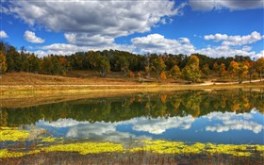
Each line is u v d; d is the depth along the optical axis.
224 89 109.62
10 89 79.69
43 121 39.19
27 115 44.38
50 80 112.94
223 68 162.88
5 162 19.41
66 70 173.62
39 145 24.73
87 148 23.12
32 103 59.59
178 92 94.69
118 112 48.41
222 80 150.75
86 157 20.50
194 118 41.09
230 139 27.25
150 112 48.19
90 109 51.97
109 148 23.03
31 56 151.12
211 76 168.12
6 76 112.75
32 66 144.25
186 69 138.25
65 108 52.88
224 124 35.72
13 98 68.75
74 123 37.56
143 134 29.92
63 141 26.44
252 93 87.50
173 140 26.78
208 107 54.12
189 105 57.53
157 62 155.88
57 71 154.38
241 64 149.38
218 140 26.86
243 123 36.41
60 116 43.91
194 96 78.31
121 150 22.41
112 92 93.62
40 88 85.44
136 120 39.97
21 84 91.69
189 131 31.44
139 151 22.05
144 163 18.75
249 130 31.88
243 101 64.19
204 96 78.12
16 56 140.12
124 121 39.12
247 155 21.08
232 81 146.25
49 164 18.77
